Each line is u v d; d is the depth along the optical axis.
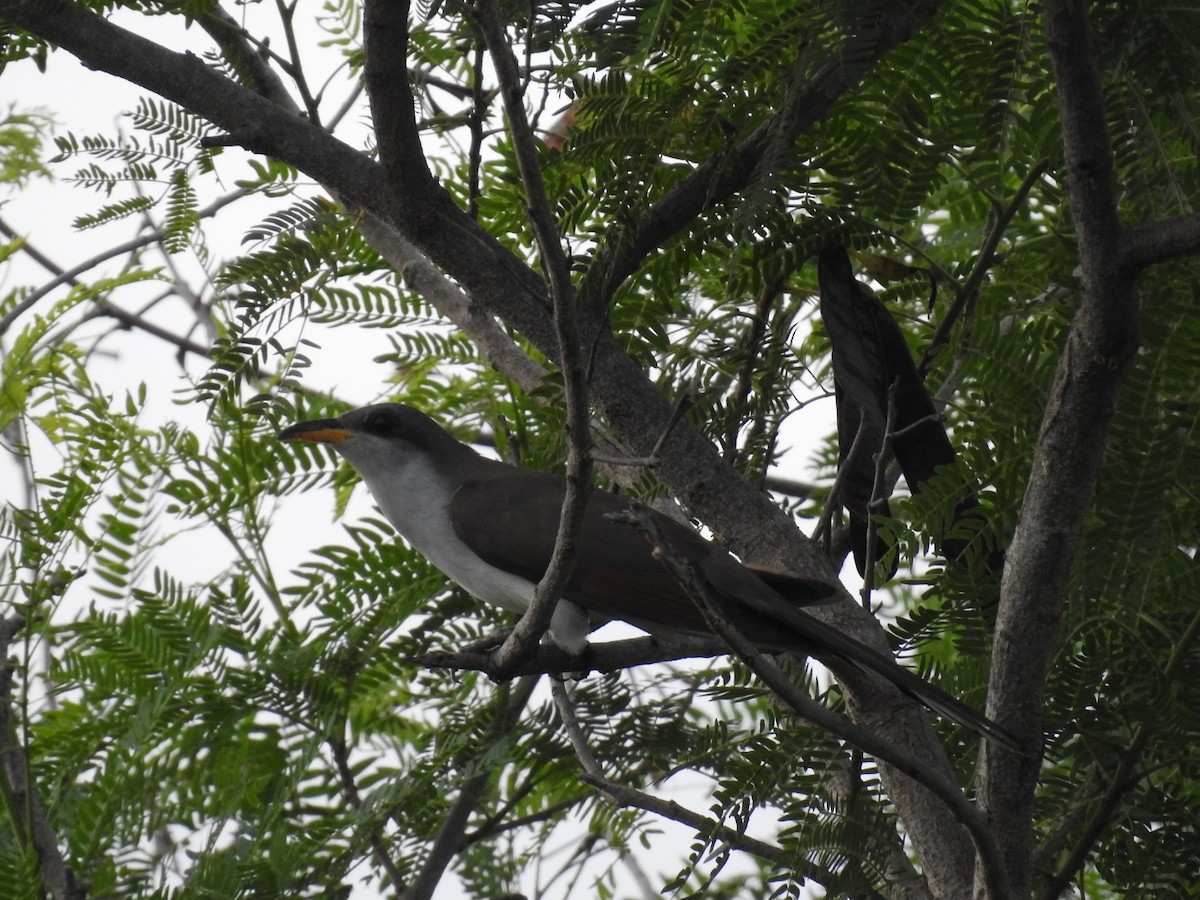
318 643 9.50
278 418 9.20
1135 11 6.01
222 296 10.07
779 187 6.52
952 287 8.55
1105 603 6.98
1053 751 7.43
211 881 8.19
